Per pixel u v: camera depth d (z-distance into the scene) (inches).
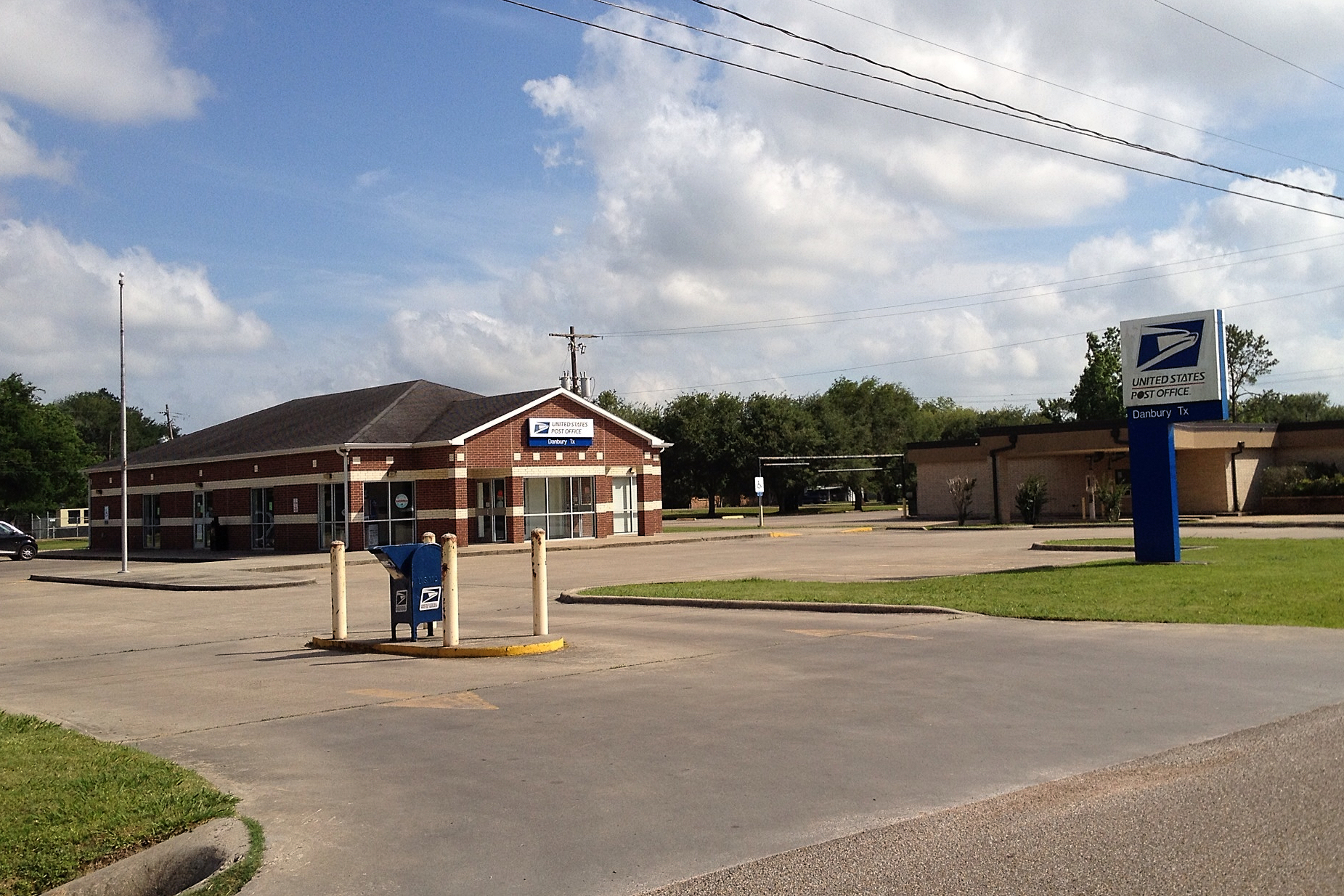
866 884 209.8
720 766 301.0
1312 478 1879.9
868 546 1417.3
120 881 231.6
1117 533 1461.6
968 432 3971.5
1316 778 264.7
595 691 421.1
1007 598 661.3
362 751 338.3
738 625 612.4
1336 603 593.0
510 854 236.8
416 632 582.2
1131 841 226.5
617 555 1402.6
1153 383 889.5
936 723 343.9
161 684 488.1
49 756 328.5
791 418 3061.0
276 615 792.9
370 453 1622.8
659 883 216.7
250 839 247.3
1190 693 377.4
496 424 1674.5
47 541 3009.4
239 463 1779.0
